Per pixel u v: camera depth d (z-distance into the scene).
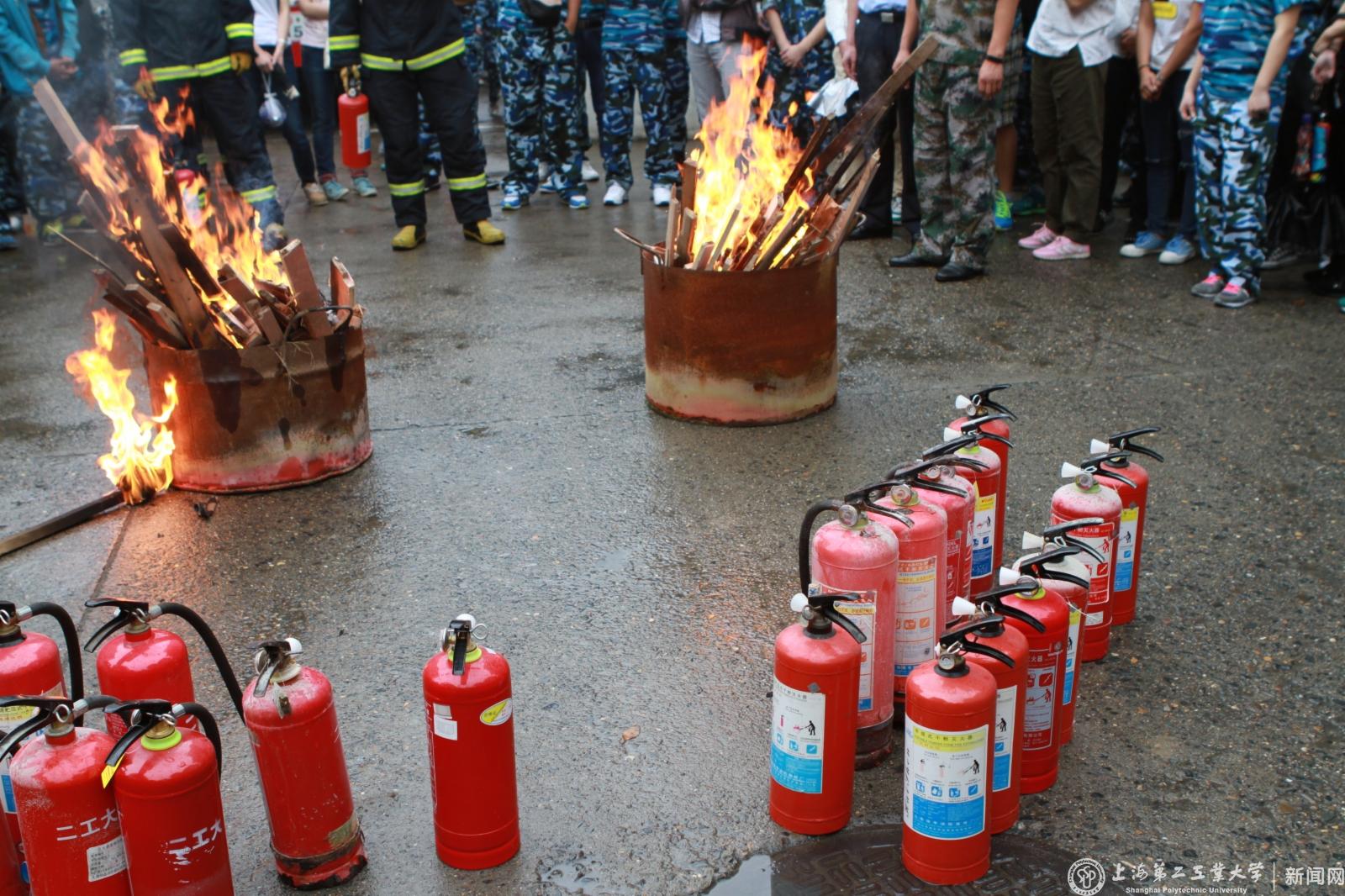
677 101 9.86
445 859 2.55
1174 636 3.33
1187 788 2.72
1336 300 6.29
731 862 2.54
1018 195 8.70
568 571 3.80
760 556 3.85
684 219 4.73
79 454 4.95
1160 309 6.27
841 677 2.49
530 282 7.40
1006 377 5.40
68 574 3.90
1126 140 8.24
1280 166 6.38
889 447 4.66
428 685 2.42
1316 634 3.30
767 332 4.78
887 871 2.49
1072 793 2.72
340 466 4.58
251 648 3.41
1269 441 4.57
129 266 4.32
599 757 2.89
